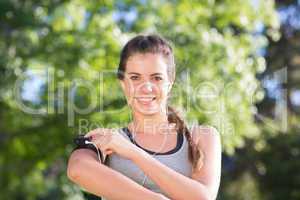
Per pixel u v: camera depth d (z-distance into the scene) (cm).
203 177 251
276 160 1691
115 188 232
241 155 1680
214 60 961
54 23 956
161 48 259
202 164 253
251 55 1080
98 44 936
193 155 252
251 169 1711
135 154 239
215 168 256
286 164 1678
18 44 950
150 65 256
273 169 1689
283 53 1734
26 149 1076
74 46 941
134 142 256
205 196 235
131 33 962
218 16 1049
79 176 236
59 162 1211
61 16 955
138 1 977
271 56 1731
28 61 941
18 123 1042
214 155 260
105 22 956
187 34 967
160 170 236
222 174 1688
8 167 1113
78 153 243
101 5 974
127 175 251
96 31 952
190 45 961
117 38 936
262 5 1058
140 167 237
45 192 1333
